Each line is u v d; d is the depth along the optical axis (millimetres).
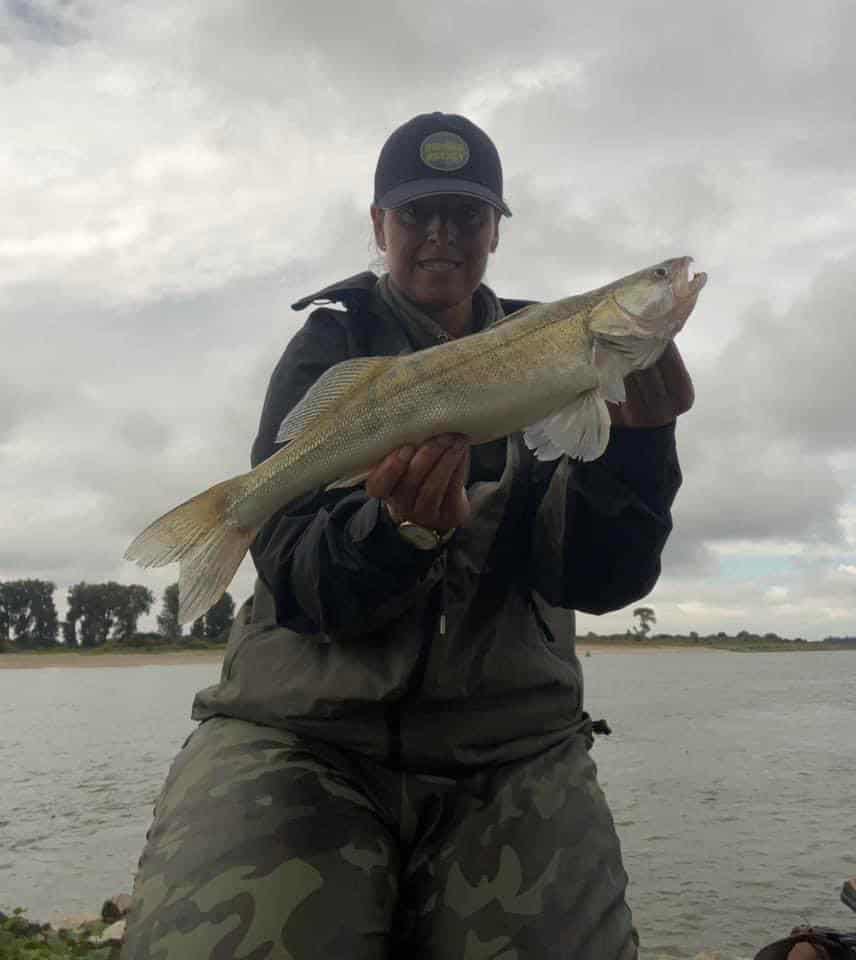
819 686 15797
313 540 942
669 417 993
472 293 1185
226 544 961
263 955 774
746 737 7273
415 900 906
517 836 926
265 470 964
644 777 5113
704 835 3701
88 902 2811
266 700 1002
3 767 5566
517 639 1034
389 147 1183
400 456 882
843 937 1277
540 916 870
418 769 978
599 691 13914
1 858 3320
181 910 803
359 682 965
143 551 930
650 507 1016
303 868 834
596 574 1049
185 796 929
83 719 9023
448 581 988
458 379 914
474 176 1144
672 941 2516
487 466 1094
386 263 1196
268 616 1067
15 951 1723
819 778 5098
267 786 910
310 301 1113
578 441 944
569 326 955
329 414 949
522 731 1016
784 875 3137
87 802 4398
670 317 963
